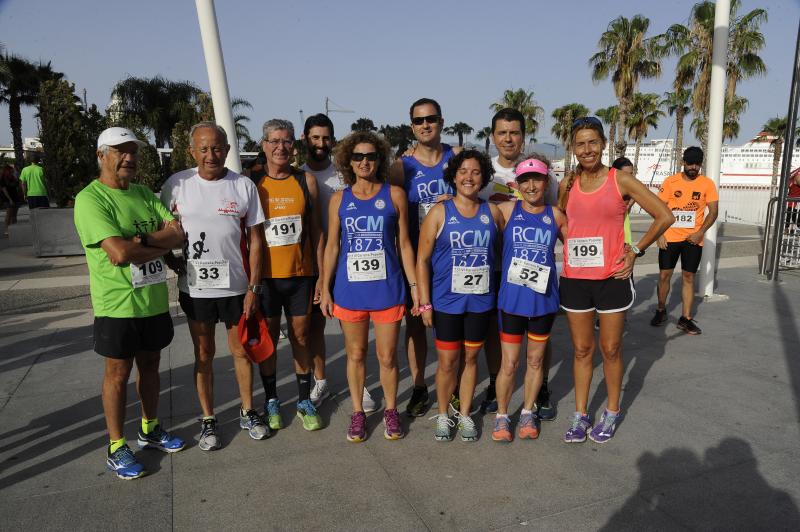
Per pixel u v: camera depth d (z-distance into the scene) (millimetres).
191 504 2734
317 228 3662
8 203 13945
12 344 5320
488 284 3275
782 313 6387
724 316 6273
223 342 5402
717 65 6688
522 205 3309
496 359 3771
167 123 32094
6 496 2811
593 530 2488
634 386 4246
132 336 2936
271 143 3402
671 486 2840
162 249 2906
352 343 3373
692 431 3463
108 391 2943
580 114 39125
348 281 3283
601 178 3131
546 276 3188
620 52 26938
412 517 2605
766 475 2926
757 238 13656
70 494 2828
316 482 2930
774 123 33906
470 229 3191
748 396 4016
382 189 3295
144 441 3266
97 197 2838
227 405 3973
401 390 4289
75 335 5602
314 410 3646
